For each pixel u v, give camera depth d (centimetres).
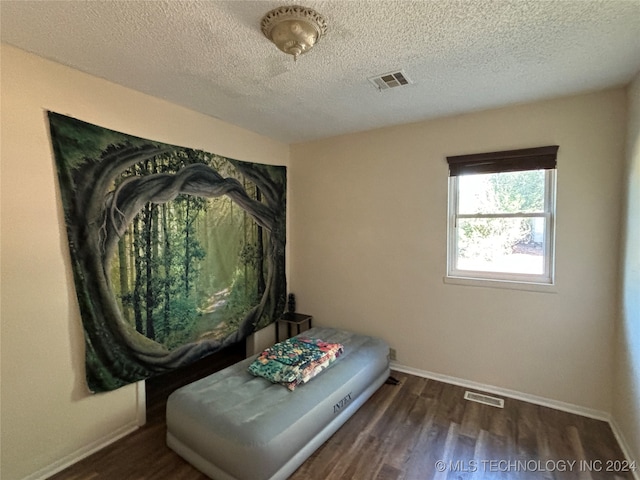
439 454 199
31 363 178
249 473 161
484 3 135
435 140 288
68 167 190
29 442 178
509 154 254
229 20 146
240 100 244
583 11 141
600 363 233
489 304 270
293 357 239
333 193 346
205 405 190
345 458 195
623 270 215
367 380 253
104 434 210
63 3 134
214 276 284
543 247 255
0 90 166
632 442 191
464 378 283
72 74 192
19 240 174
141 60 183
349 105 254
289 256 380
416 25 151
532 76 205
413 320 305
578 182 236
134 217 224
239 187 308
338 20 146
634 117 203
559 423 229
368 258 328
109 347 210
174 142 250
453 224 289
